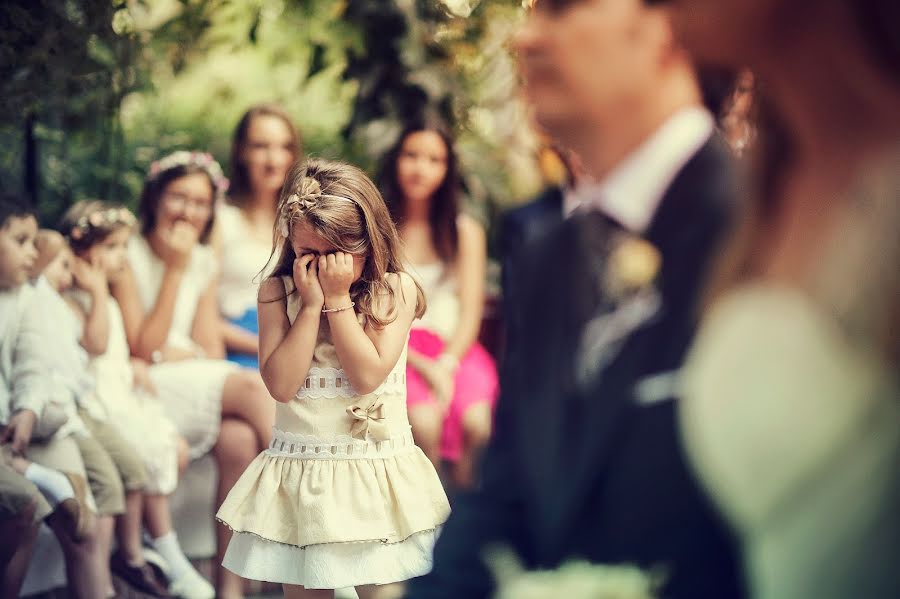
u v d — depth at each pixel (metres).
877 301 0.68
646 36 0.91
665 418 0.90
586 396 0.95
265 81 5.86
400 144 4.44
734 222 0.84
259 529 2.62
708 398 0.73
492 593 1.07
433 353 4.33
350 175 2.77
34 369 3.29
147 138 5.05
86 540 3.30
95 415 3.52
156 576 3.62
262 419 3.71
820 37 0.73
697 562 0.88
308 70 5.11
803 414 0.68
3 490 3.05
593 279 0.97
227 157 5.51
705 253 0.89
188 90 5.58
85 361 3.53
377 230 2.73
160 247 3.95
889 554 0.67
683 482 0.89
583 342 0.97
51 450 3.30
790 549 0.69
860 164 0.71
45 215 4.19
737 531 0.75
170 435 3.67
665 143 0.94
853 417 0.68
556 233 1.02
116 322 3.68
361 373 2.62
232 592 3.59
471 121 5.02
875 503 0.67
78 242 3.60
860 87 0.72
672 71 0.92
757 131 0.79
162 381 3.74
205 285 4.02
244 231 4.21
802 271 0.72
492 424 1.11
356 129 5.09
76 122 4.22
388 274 2.78
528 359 1.02
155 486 3.62
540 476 1.00
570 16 0.92
